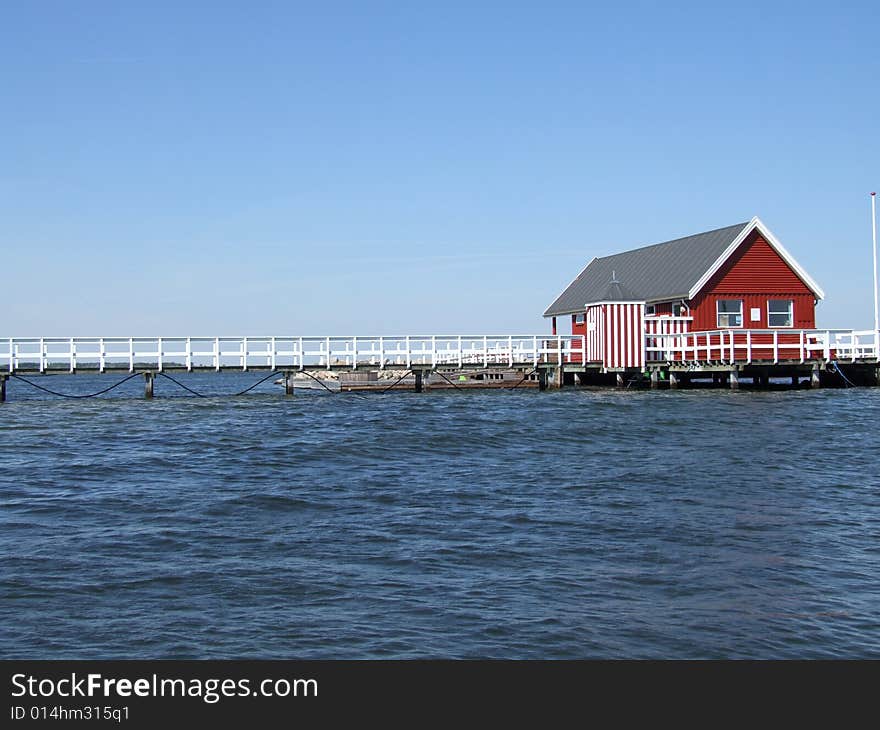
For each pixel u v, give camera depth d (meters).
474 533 15.68
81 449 26.52
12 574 13.31
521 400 41.72
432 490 19.67
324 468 22.84
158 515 17.28
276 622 11.44
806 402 38.59
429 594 12.39
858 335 47.94
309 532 15.86
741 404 37.88
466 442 27.25
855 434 28.12
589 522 16.41
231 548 14.81
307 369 46.16
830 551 14.36
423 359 52.72
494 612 11.70
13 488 20.17
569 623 11.31
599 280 59.19
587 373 50.16
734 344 45.81
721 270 47.97
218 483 20.69
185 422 34.22
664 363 45.81
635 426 30.48
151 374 45.22
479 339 48.09
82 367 47.41
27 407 41.75
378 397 46.22
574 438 27.86
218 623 11.42
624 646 10.68
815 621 11.32
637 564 13.72
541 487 19.86
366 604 12.03
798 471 21.52
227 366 45.56
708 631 11.05
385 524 16.44
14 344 43.72
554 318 64.00
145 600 12.23
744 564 13.68
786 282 48.81
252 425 32.69
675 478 20.69
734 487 19.58
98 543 15.12
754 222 48.00
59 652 10.64
